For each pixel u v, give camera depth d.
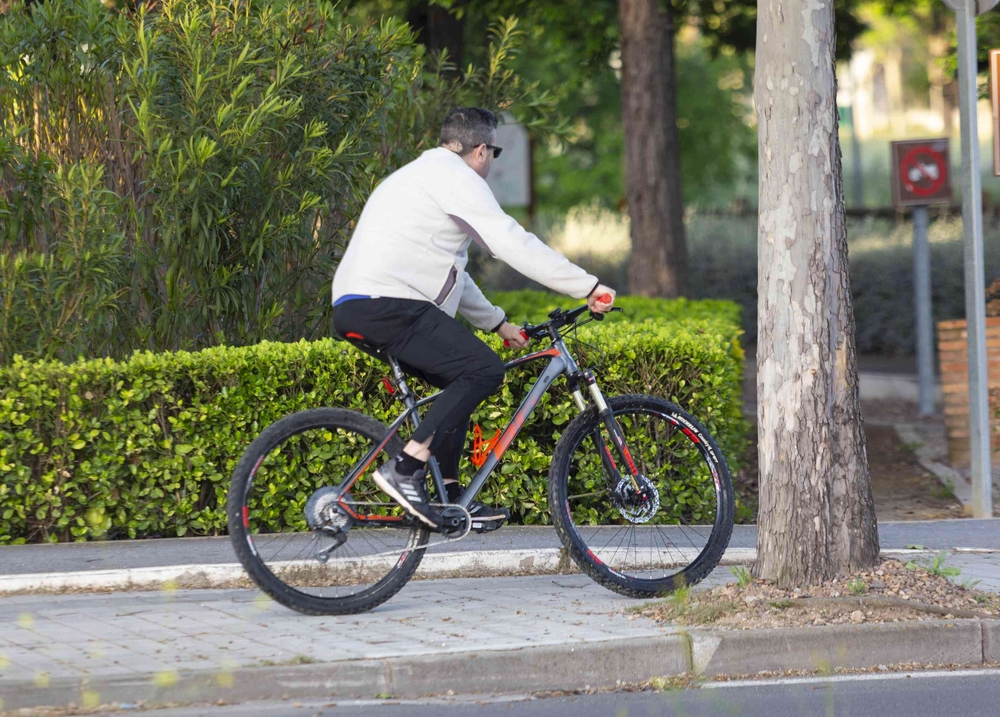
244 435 11.97
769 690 8.60
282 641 8.81
